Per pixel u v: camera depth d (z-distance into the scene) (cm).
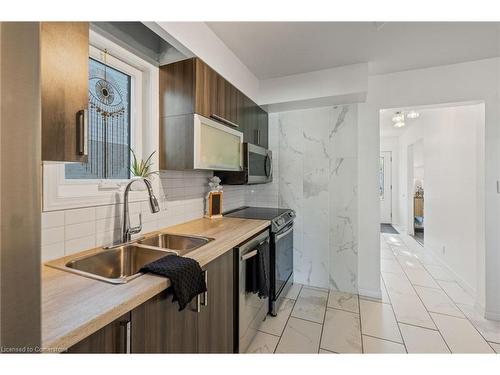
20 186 39
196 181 214
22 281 39
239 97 216
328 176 272
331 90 235
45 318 65
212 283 131
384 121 467
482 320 206
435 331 190
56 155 83
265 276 182
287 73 247
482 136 215
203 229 176
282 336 185
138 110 160
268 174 269
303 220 284
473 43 190
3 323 38
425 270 321
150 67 163
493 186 208
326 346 173
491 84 212
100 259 123
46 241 108
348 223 264
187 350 110
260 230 189
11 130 38
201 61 162
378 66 231
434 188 365
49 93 81
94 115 136
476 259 231
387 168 655
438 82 229
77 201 120
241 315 159
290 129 288
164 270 97
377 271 252
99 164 138
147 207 163
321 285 274
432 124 373
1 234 37
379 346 172
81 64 91
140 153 162
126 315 79
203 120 162
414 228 541
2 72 37
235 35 182
